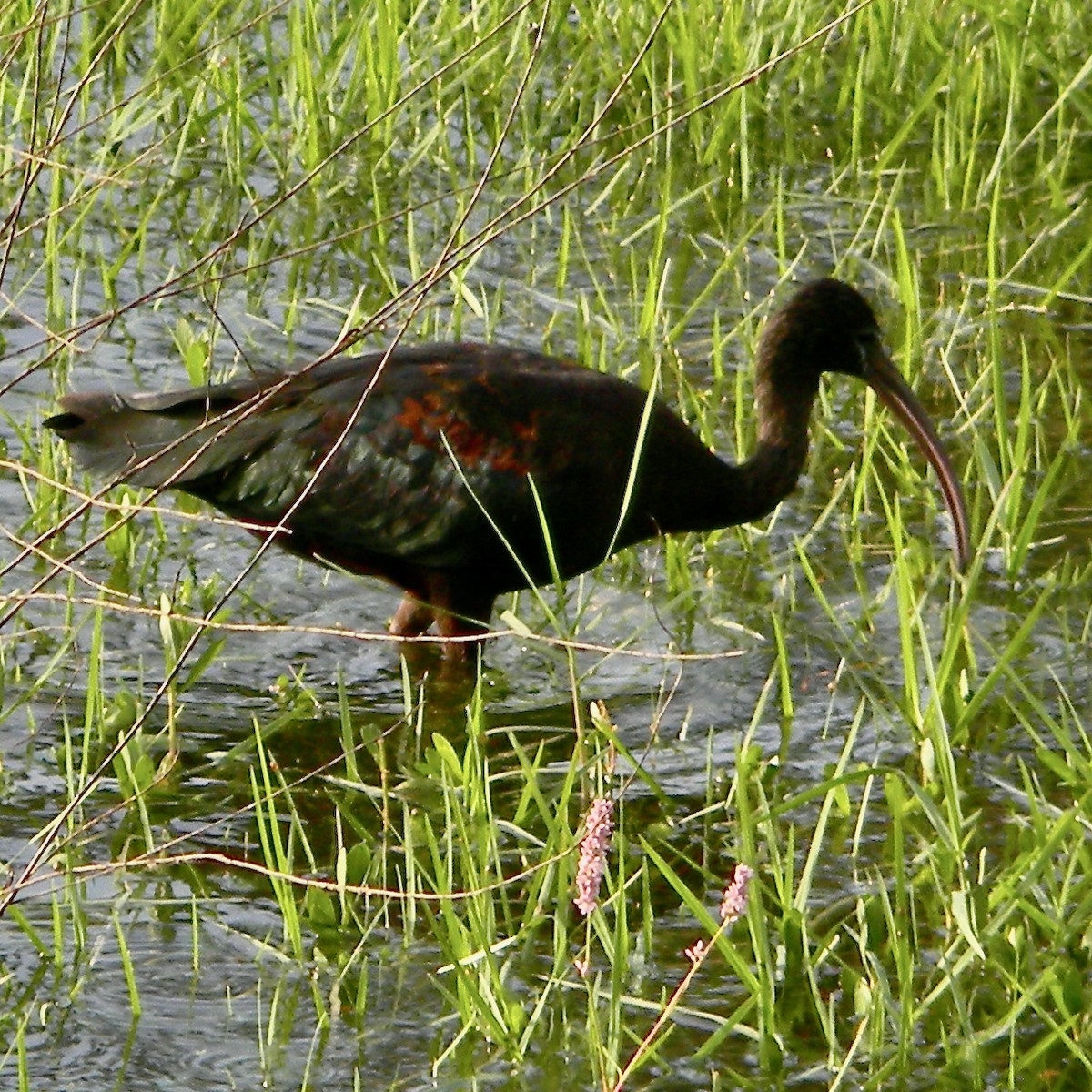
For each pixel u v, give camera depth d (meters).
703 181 19.09
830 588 13.38
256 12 20.59
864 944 9.14
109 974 9.34
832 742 11.66
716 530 13.62
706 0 20.22
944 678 10.96
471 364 12.63
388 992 9.27
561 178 18.94
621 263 17.61
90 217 17.84
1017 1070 8.76
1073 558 13.70
